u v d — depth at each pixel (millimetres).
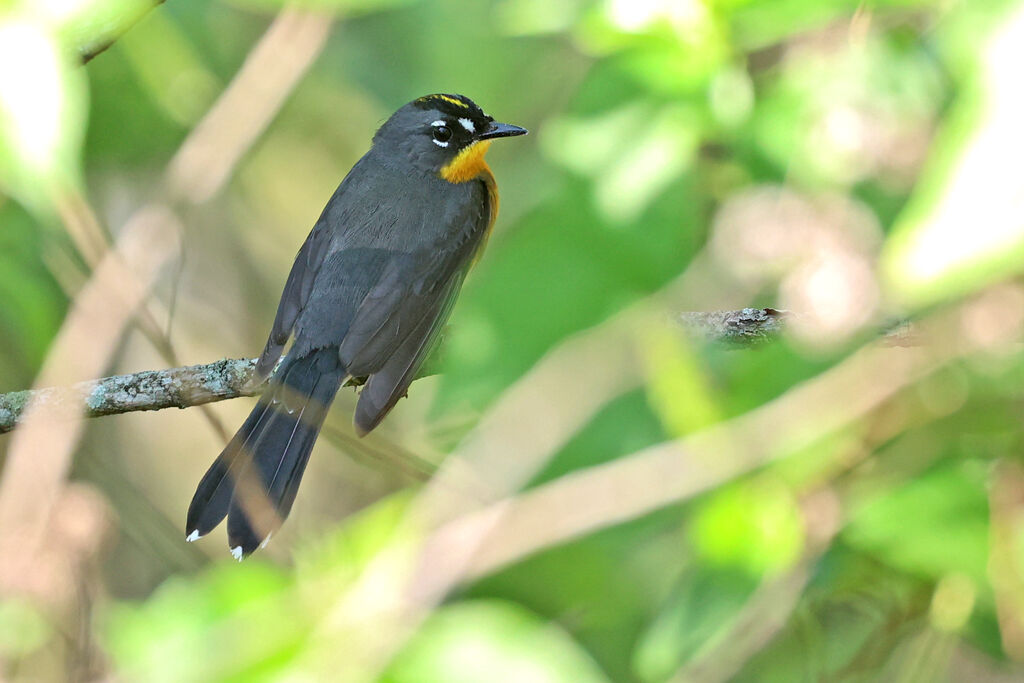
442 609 7820
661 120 8406
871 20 8453
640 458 7852
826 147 8289
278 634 7805
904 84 8352
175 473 14188
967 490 8328
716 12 8266
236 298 15094
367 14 13906
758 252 8125
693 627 8430
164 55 12555
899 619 9609
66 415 8727
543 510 7828
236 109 11258
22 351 11109
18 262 10148
